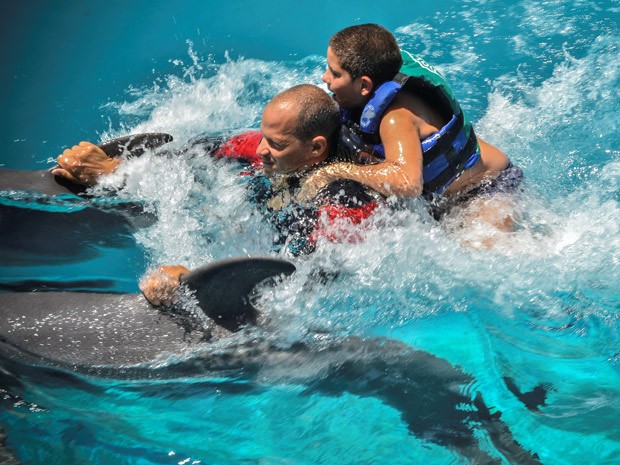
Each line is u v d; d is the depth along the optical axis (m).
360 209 4.32
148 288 3.75
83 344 3.65
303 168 4.50
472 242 4.57
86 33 7.59
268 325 3.79
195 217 4.71
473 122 6.06
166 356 3.65
